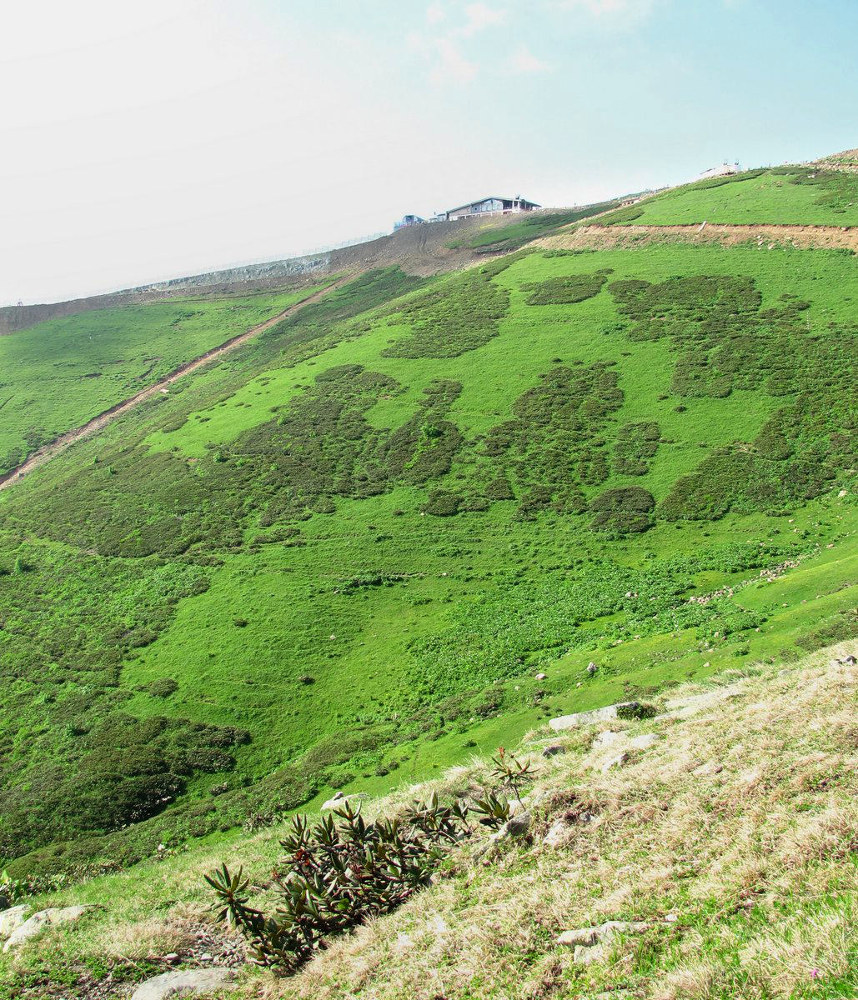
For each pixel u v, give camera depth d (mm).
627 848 11172
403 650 45750
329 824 13016
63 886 21953
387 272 175875
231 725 41656
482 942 9578
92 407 132375
